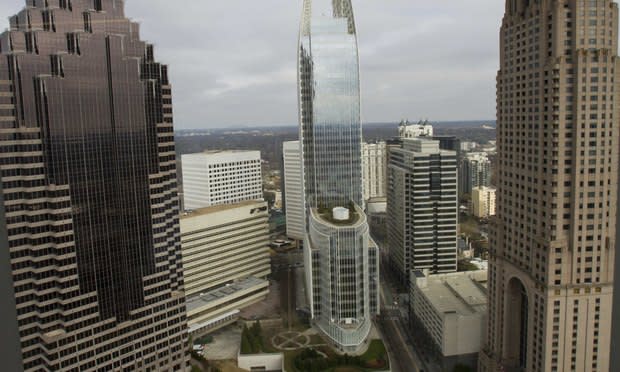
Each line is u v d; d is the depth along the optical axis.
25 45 147.62
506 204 186.62
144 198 173.38
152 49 174.88
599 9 152.25
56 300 155.25
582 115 153.75
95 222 159.75
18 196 146.38
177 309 189.38
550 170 158.75
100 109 158.50
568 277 160.50
